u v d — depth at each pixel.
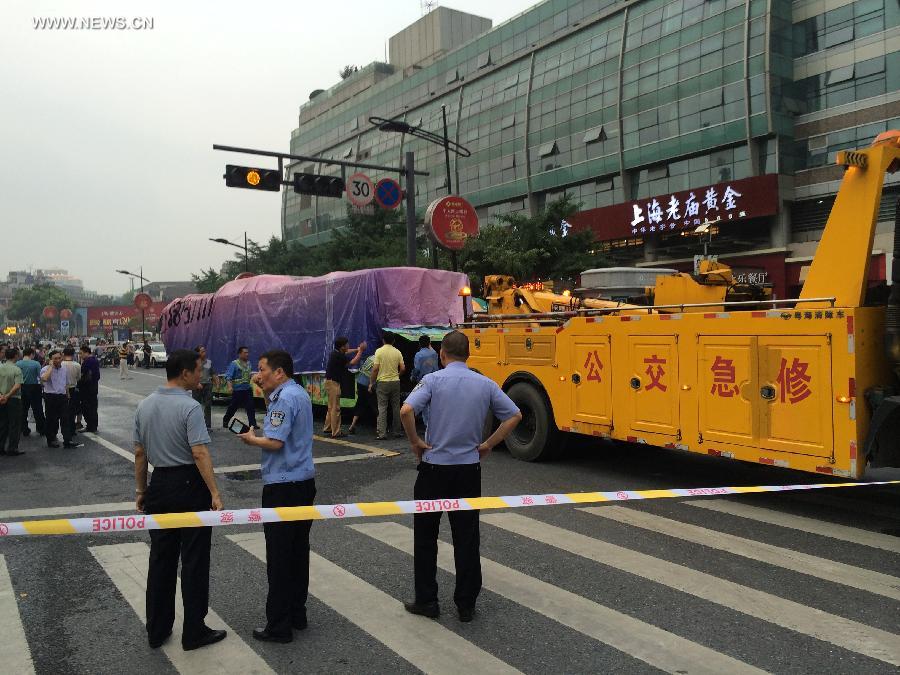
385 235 34.06
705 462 9.27
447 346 4.42
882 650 3.74
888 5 28.50
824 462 5.95
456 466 4.22
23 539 6.11
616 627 4.07
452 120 51.06
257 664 3.70
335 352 12.02
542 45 43.78
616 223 37.12
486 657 3.72
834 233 6.43
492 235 25.08
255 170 16.12
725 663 3.61
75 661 3.78
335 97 72.69
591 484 7.93
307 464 4.09
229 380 12.79
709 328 6.88
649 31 36.75
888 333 5.83
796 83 31.62
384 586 4.82
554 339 8.91
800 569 5.02
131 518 3.58
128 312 91.62
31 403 13.06
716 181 33.84
